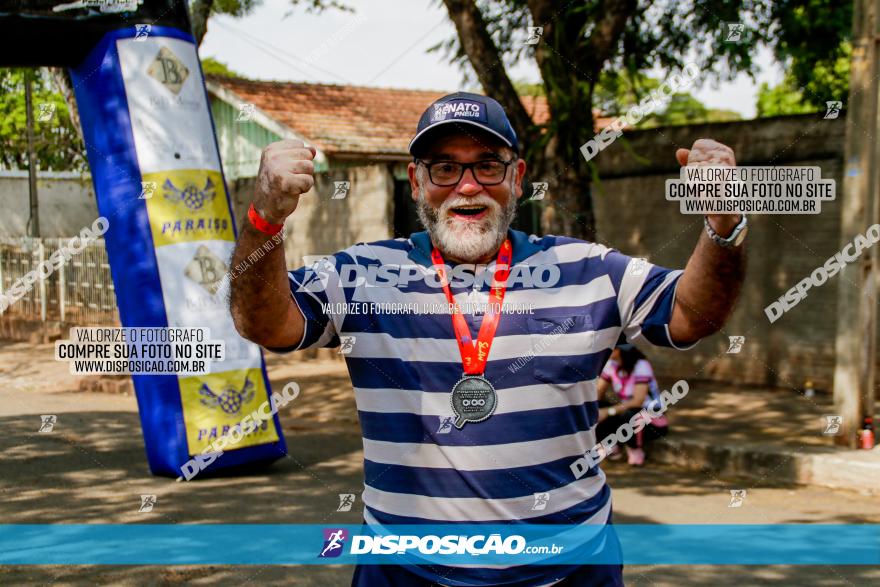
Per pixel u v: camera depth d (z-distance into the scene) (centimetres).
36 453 746
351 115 1659
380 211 1248
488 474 202
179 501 596
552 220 812
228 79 1706
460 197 211
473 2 813
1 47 641
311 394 1043
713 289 191
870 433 697
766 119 966
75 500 595
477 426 202
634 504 597
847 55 1095
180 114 671
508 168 215
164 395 663
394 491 207
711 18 939
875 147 693
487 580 204
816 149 938
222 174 695
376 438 208
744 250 187
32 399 1038
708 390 984
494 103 216
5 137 2045
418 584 207
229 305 198
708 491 637
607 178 1105
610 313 209
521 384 203
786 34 1041
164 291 660
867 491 629
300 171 179
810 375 967
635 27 948
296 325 203
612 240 1108
